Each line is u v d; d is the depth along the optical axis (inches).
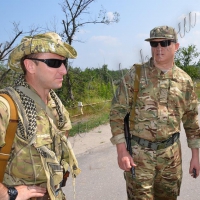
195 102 109.0
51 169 64.7
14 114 60.2
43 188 65.6
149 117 101.7
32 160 63.2
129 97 104.0
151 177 104.0
